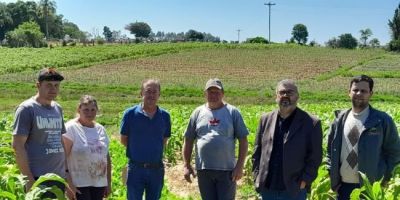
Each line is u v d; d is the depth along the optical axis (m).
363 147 6.45
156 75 55.66
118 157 12.36
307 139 6.49
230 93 41.56
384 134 6.49
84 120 7.39
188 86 45.84
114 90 40.69
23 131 6.34
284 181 6.48
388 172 6.55
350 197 6.17
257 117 16.62
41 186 5.84
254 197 10.79
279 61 72.94
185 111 22.30
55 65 61.53
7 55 69.88
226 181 7.51
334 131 6.79
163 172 7.79
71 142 7.23
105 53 72.75
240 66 66.88
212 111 7.53
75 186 7.21
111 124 23.81
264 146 6.67
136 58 71.50
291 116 6.57
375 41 144.25
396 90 45.03
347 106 27.11
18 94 36.72
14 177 5.62
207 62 70.00
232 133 7.48
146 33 188.00
